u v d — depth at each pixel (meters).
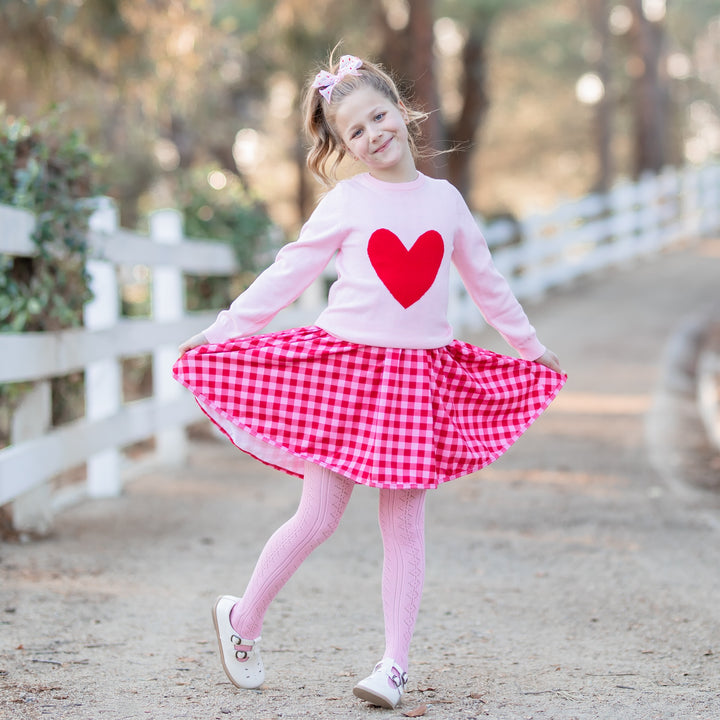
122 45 12.41
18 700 3.54
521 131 42.59
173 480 7.79
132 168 18.95
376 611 4.75
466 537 6.09
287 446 3.52
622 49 35.84
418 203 3.59
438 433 3.56
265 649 4.21
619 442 8.82
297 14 17.94
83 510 6.79
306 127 3.78
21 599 4.79
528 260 18.23
